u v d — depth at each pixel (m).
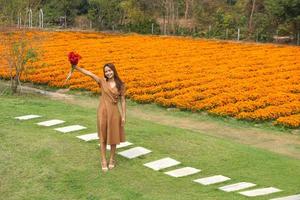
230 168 14.81
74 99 26.47
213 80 30.58
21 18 26.69
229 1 72.00
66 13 69.31
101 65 34.72
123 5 65.69
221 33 60.06
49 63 34.66
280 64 36.53
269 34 56.72
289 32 55.78
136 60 37.28
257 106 24.75
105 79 13.87
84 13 71.88
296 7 52.22
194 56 40.03
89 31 62.19
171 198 12.15
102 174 13.57
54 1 67.69
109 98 13.77
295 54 41.78
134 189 12.75
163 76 31.31
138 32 64.62
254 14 60.78
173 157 15.27
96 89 27.53
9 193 12.39
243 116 23.20
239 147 17.05
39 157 14.35
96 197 12.16
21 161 13.96
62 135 16.39
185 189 12.90
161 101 25.47
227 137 20.66
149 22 65.06
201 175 14.12
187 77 31.08
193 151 15.95
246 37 58.25
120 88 13.87
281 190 13.02
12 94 26.00
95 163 14.30
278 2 52.66
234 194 12.50
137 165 14.41
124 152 15.30
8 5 26.31
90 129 17.23
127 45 45.44
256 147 18.92
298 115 23.33
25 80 30.02
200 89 28.05
